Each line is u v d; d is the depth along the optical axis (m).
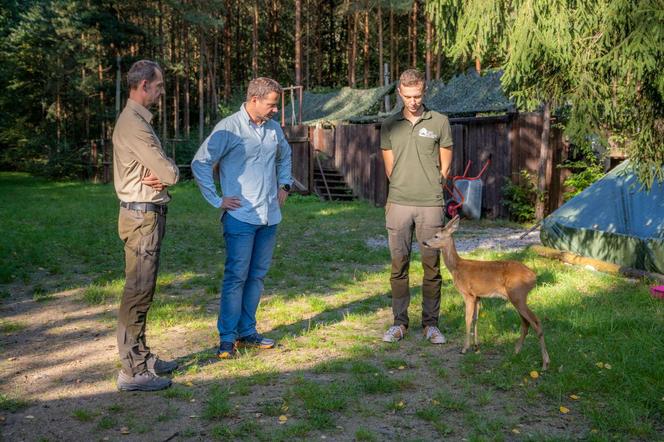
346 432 3.48
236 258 4.73
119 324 4.11
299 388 4.04
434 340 5.09
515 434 3.44
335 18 42.66
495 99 16.34
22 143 36.25
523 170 14.38
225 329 4.80
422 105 5.14
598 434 3.37
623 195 8.51
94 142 32.50
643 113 5.17
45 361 4.81
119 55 33.34
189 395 3.98
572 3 4.66
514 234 12.37
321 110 24.02
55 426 3.59
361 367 4.44
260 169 4.72
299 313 6.25
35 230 12.45
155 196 4.01
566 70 5.05
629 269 7.40
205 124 41.16
